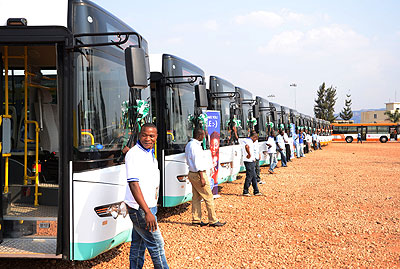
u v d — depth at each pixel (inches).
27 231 188.1
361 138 2267.5
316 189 484.4
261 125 674.2
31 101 233.8
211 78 407.2
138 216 159.8
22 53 213.6
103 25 189.5
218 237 266.8
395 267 212.4
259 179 530.9
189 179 296.8
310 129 1301.7
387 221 316.8
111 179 185.0
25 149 216.4
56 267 204.1
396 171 696.4
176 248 241.6
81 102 175.0
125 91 208.4
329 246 249.4
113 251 233.3
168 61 299.1
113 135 193.5
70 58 173.2
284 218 326.6
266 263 216.8
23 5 179.0
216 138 382.0
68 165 172.1
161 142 296.2
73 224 171.8
